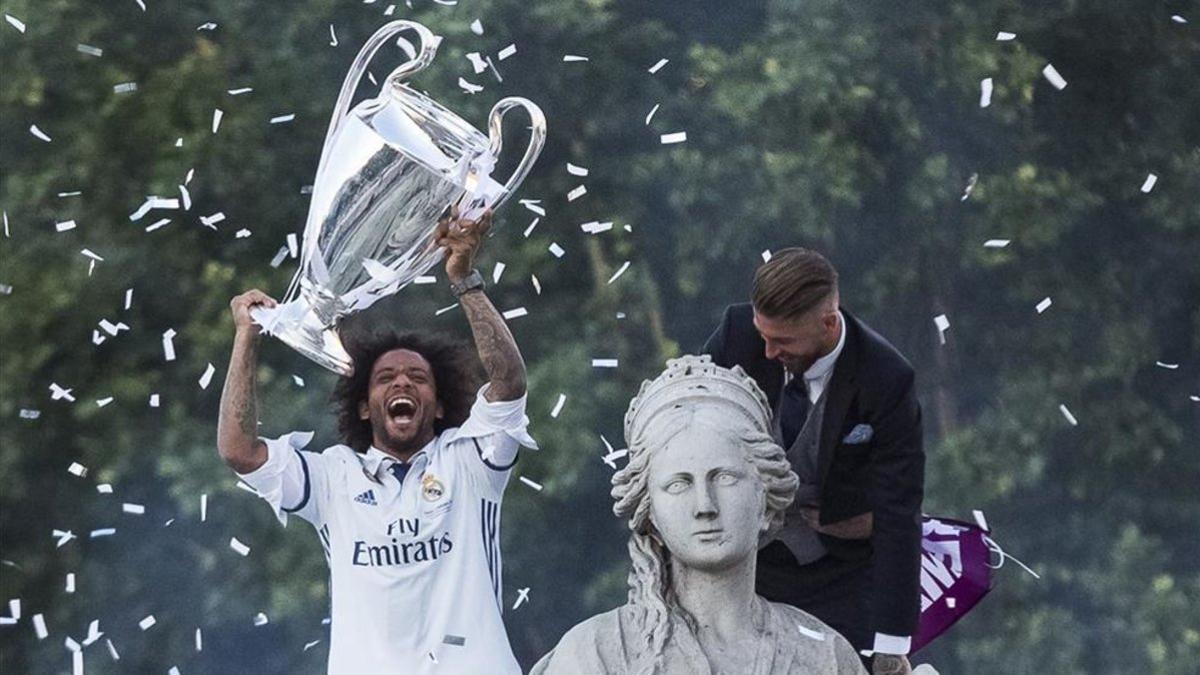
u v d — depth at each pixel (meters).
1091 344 24.92
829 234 24.09
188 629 23.97
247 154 24.61
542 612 23.33
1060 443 24.61
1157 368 25.16
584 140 24.42
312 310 9.42
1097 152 25.33
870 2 24.62
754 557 6.80
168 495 24.36
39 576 24.20
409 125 9.13
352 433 10.81
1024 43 25.17
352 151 9.13
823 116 24.25
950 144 24.80
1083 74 25.47
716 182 24.12
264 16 25.00
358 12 24.83
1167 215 25.27
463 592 10.42
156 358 24.58
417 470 10.53
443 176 9.06
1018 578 23.89
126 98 24.72
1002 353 24.73
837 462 9.52
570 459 23.06
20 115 24.77
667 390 6.81
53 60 24.80
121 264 24.50
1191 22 25.58
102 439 24.39
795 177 23.97
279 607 23.59
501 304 24.19
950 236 24.61
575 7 24.25
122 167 24.88
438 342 10.80
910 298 24.56
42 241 24.47
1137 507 24.67
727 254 24.25
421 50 9.21
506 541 23.23
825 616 9.78
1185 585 24.39
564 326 24.12
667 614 6.71
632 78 24.56
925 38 24.73
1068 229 25.00
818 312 9.21
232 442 10.38
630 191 24.34
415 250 9.27
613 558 23.39
